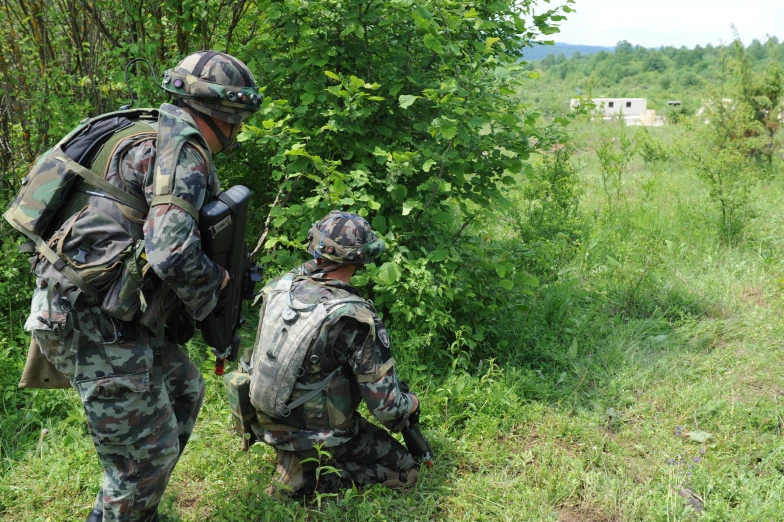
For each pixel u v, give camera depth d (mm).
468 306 4117
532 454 3285
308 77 4117
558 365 4199
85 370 2113
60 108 4422
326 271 2748
